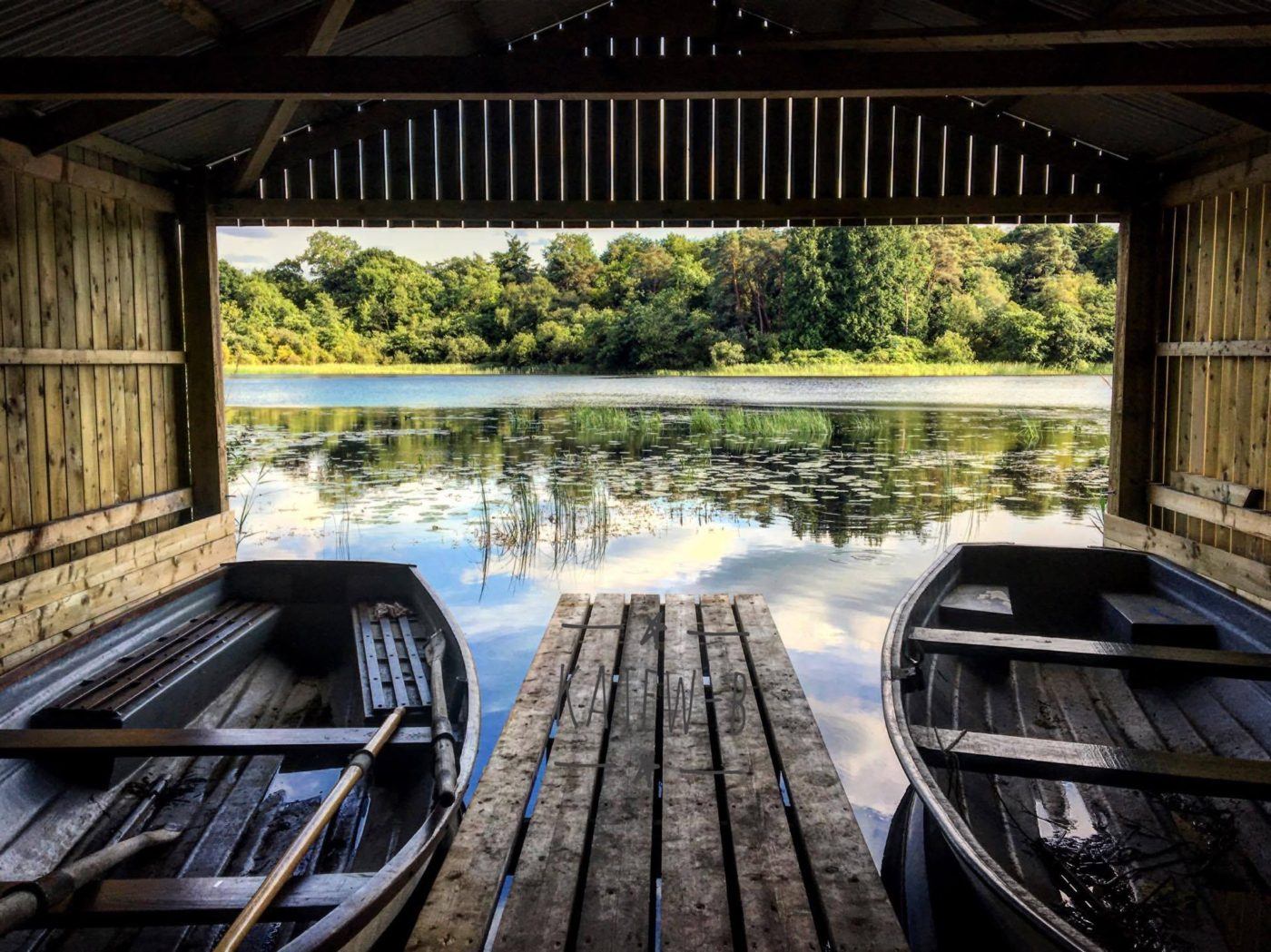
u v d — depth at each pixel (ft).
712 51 24.71
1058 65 14.73
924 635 13.23
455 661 13.75
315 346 133.08
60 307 18.11
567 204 24.58
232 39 17.70
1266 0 14.78
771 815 10.75
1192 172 21.18
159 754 10.34
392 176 24.57
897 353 117.60
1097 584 17.76
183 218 22.79
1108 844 10.42
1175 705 14.15
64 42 15.57
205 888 8.03
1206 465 20.84
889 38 16.29
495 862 9.78
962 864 8.38
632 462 44.96
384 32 20.34
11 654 15.55
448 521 31.53
